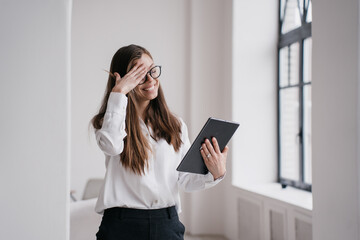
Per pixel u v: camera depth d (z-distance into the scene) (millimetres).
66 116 1438
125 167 1427
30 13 1419
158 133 1521
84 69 4781
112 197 1421
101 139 1356
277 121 4418
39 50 1423
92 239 2895
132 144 1433
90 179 4305
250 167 4379
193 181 1565
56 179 1427
